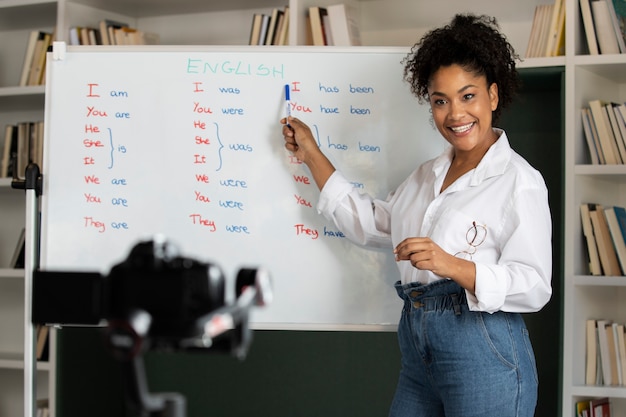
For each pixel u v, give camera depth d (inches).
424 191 87.0
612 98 125.1
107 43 133.8
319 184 98.0
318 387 139.3
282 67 103.2
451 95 81.0
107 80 104.9
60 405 134.6
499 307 77.2
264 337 141.6
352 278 102.0
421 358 82.4
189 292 42.2
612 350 115.8
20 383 151.7
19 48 151.6
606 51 113.6
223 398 143.3
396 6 132.6
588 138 114.6
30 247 98.4
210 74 103.7
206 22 141.0
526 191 79.1
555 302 130.0
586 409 116.0
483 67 81.1
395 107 102.4
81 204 104.7
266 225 103.0
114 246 104.2
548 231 80.1
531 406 80.1
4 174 143.4
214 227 103.6
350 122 102.8
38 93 135.6
